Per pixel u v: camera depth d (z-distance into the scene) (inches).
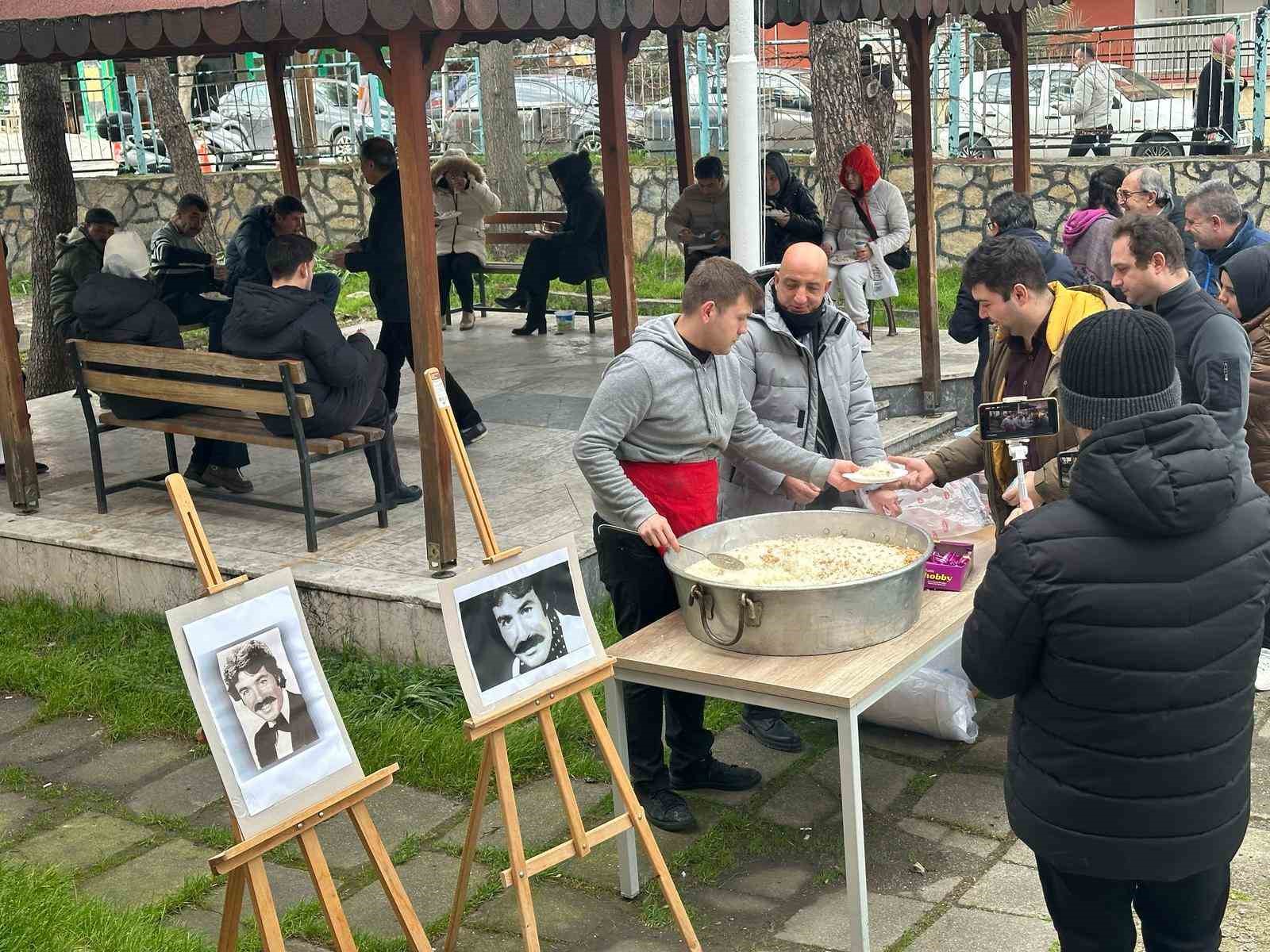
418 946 110.0
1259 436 187.2
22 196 636.1
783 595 121.8
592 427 140.8
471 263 406.6
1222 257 218.8
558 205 589.9
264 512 238.2
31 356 376.5
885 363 321.4
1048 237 484.7
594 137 598.2
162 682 198.2
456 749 171.6
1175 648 88.9
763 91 351.3
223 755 99.7
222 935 107.7
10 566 231.9
